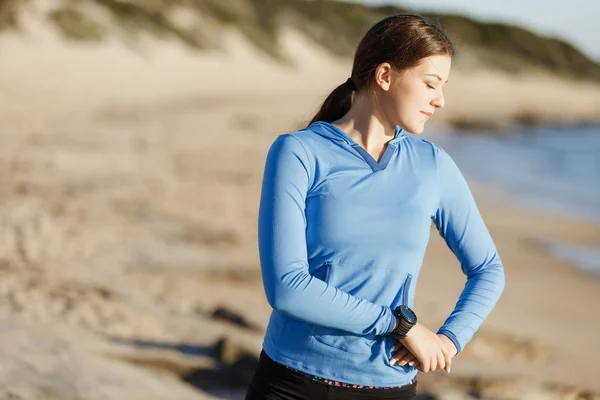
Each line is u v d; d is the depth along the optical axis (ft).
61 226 31.63
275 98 189.06
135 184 48.11
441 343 7.37
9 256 25.79
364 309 7.05
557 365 24.64
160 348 18.45
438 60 7.38
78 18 187.11
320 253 7.34
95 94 139.44
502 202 74.79
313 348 7.39
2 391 12.25
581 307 37.55
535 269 45.73
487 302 7.73
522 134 205.26
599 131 258.16
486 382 19.34
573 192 88.53
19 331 16.12
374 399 7.42
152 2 238.07
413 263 7.49
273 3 361.71
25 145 62.75
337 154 7.50
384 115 7.62
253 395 7.77
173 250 32.24
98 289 23.29
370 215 7.34
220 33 261.03
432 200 7.64
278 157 7.43
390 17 7.59
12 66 148.77
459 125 199.21
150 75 186.60
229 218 42.24
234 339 18.53
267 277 7.12
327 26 374.02
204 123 109.09
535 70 549.95
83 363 14.51
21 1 173.99
